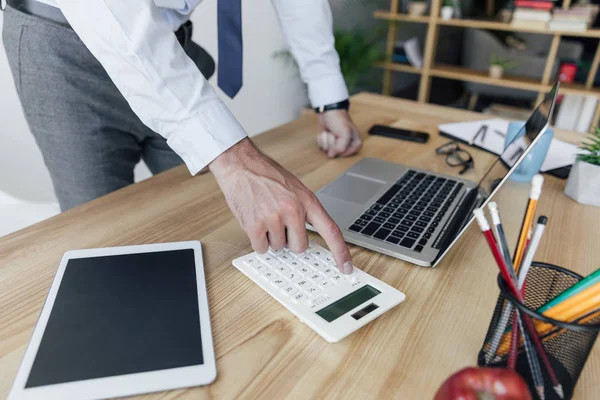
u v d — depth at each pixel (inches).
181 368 15.0
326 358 16.1
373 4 130.2
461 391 10.5
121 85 21.4
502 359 14.1
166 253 21.8
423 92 125.1
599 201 28.3
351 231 24.1
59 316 17.0
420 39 163.6
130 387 14.2
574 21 100.7
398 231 24.3
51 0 29.7
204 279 19.9
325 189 29.2
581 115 110.8
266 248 20.7
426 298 19.6
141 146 40.3
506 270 13.5
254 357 16.0
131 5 19.3
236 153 21.4
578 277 15.5
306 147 37.5
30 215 51.8
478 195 27.9
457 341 17.1
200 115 21.1
